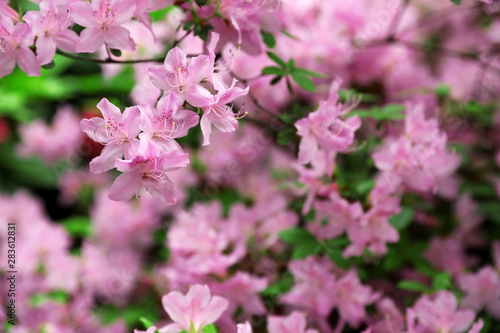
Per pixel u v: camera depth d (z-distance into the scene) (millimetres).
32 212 1615
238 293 1219
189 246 1253
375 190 1193
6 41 1049
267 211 1345
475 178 1488
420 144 1205
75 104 1892
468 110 1451
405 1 1496
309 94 1405
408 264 1357
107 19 1053
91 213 1662
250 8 1112
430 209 1375
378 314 1246
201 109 1060
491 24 1733
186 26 1112
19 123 2137
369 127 1296
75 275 1377
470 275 1251
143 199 1566
